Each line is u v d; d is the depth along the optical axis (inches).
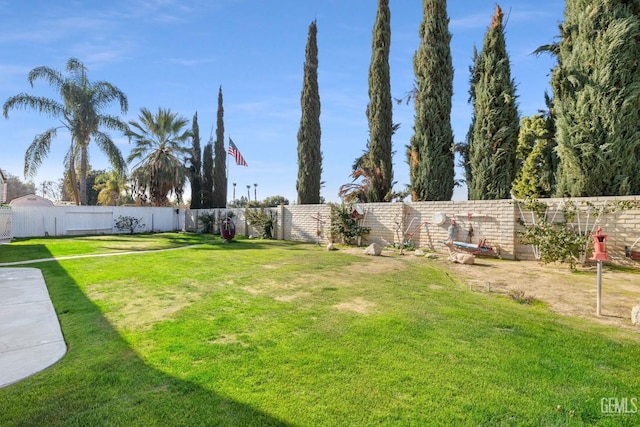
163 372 113.8
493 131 462.9
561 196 373.4
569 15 368.2
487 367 112.7
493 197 462.6
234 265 341.4
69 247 521.3
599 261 171.0
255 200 1359.5
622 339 135.3
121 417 89.8
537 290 224.4
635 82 320.5
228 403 95.3
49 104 786.2
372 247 429.4
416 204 486.9
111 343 140.3
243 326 157.8
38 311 187.5
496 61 462.3
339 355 123.4
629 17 322.7
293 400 96.0
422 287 236.7
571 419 86.0
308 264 346.0
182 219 1033.5
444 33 537.6
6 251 469.1
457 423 85.0
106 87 839.1
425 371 110.7
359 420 86.8
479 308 181.0
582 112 344.5
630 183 332.2
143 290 234.4
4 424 87.5
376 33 662.5
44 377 112.2
